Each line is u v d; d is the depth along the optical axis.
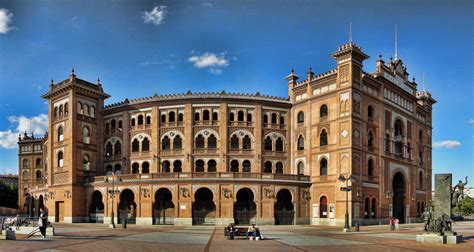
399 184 81.25
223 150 74.06
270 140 76.62
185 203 65.88
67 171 76.44
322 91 72.44
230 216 65.19
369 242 36.59
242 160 74.56
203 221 67.62
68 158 76.62
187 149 74.31
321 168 71.06
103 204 76.06
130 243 33.72
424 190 88.88
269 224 66.56
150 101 76.75
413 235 45.22
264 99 76.25
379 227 61.94
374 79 72.81
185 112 75.38
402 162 79.69
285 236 43.22
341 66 69.12
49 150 81.75
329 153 69.44
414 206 83.06
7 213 109.00
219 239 38.62
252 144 75.19
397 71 80.94
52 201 78.88
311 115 73.88
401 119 80.81
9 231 35.88
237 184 66.19
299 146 76.12
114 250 28.70
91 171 79.00
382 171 72.88
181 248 30.53
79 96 79.00
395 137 79.81
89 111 80.69
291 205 71.50
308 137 73.81
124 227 55.62
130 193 72.38
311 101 74.19
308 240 38.41
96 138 81.00
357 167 66.88
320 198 69.75
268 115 76.88
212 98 74.94
